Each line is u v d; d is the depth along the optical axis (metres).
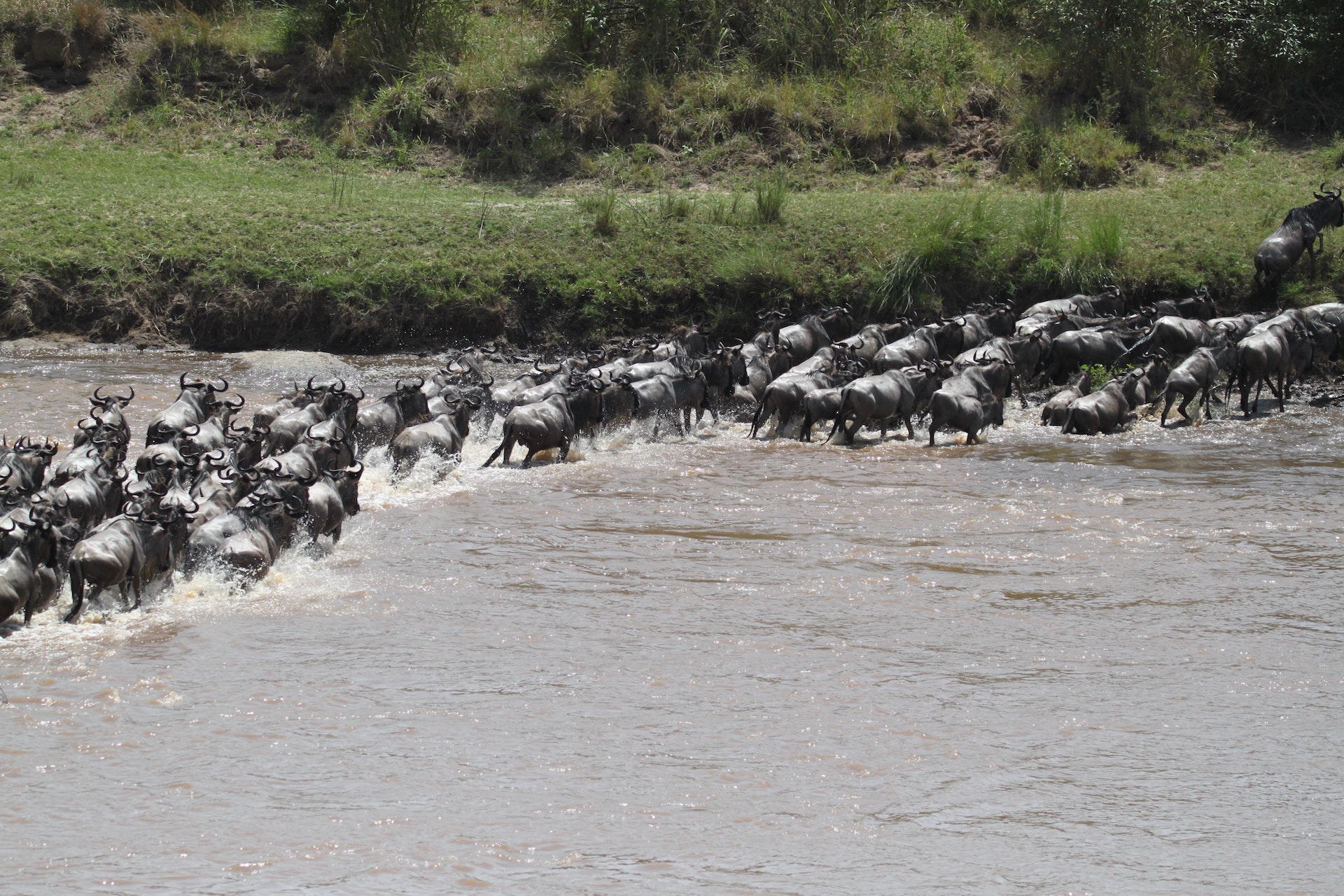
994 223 76.69
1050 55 103.75
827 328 70.44
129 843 21.86
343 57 106.56
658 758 25.30
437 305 74.00
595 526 42.31
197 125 101.88
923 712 27.61
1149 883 21.00
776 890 20.61
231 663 29.94
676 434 58.53
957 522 42.81
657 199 88.19
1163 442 56.22
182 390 52.00
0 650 30.39
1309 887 20.94
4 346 71.44
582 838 22.22
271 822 22.64
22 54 107.88
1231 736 26.59
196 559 35.16
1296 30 99.50
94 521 38.16
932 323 69.06
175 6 112.44
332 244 77.56
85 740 25.75
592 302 74.19
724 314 73.69
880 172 95.81
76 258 74.94
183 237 77.81
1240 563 38.19
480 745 25.81
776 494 46.69
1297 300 71.56
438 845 21.91
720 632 32.41
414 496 46.09
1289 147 96.19
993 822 23.00
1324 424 60.03
